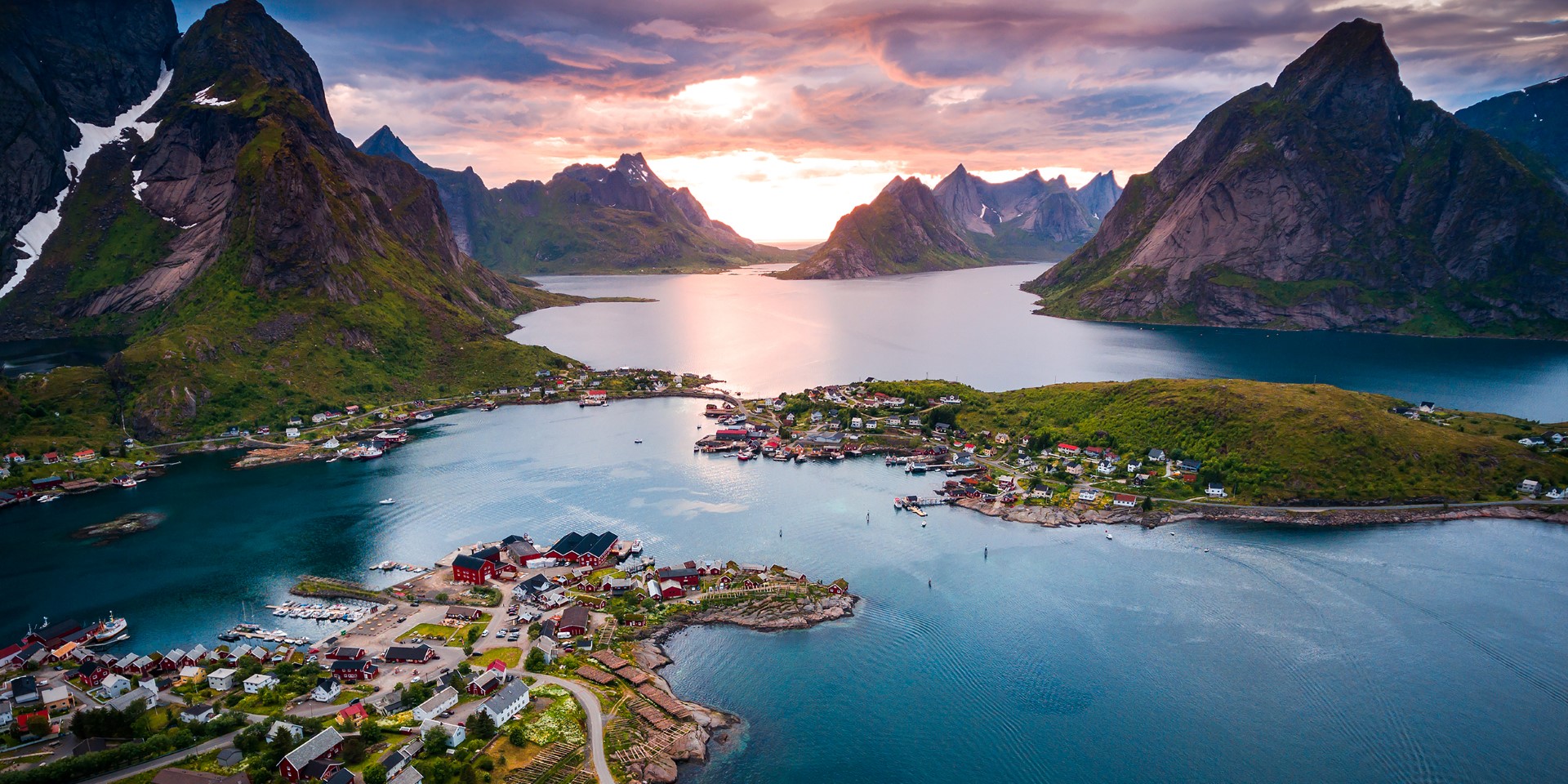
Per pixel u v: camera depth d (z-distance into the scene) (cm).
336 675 12912
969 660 13688
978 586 16275
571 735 11531
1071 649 13962
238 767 10719
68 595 16075
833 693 12812
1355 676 13088
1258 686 12862
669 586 15712
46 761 10894
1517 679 13025
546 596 15675
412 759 10912
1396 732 11781
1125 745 11544
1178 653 13800
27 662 13712
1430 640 14138
